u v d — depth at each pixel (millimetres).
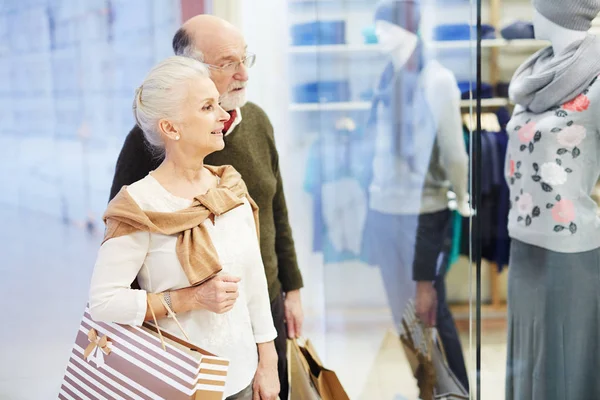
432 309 2643
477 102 1736
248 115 1995
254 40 3711
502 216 2197
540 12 1926
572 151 1936
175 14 4562
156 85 1487
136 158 1852
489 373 2150
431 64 2521
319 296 3633
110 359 1429
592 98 1882
